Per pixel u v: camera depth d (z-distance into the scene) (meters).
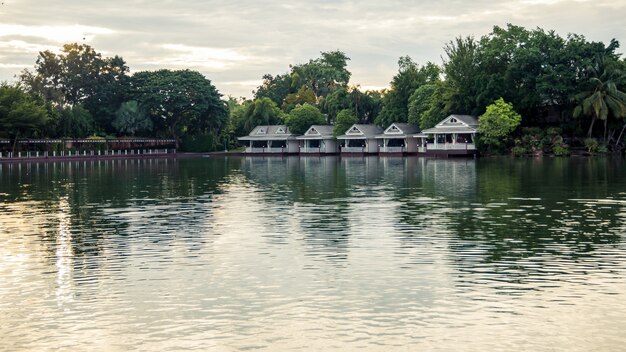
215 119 154.62
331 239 23.97
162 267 19.64
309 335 13.49
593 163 74.38
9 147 121.06
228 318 14.65
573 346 12.70
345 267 19.30
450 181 50.28
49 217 31.33
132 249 22.52
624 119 100.62
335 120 144.62
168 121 154.50
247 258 20.78
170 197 41.09
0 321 14.65
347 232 25.50
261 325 14.14
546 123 107.75
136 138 144.00
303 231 25.91
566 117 105.88
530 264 19.41
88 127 136.88
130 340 13.39
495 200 35.97
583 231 25.06
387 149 120.75
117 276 18.58
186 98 148.62
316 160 104.56
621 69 100.38
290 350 12.70
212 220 29.58
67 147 130.12
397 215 30.23
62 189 48.56
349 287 17.03
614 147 101.12
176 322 14.43
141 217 30.94
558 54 102.56
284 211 32.56
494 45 110.88
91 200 39.53
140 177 63.47
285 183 52.09
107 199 40.09
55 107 136.38
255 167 82.50
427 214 30.45
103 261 20.59
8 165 96.50
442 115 112.50
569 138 102.00
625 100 95.88
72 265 20.05
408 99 126.88
